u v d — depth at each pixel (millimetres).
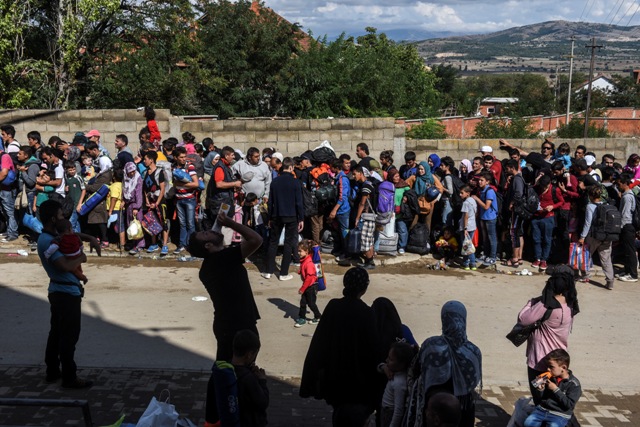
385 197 11336
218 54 28875
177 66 27500
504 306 9773
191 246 5836
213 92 29047
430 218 11906
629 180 10875
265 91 29719
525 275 11227
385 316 5832
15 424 6195
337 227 11789
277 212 10492
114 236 12453
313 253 8781
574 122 38844
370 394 5539
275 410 6609
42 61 23859
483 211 11336
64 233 6824
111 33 26094
